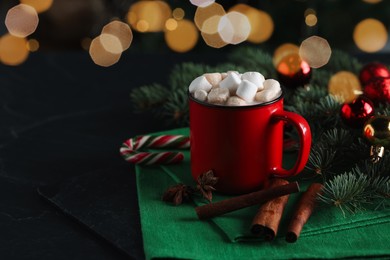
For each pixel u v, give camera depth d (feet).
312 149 2.21
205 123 2.05
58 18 4.75
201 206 1.96
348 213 1.96
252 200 1.94
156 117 2.76
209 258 1.76
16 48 4.81
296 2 4.18
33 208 2.09
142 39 4.42
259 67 2.89
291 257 1.77
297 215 1.88
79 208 2.06
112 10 4.70
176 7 4.35
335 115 2.34
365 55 3.34
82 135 2.60
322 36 4.28
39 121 2.73
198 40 4.39
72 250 1.88
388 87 2.33
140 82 3.14
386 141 2.03
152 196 2.10
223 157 2.07
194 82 2.10
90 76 3.22
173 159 2.27
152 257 1.75
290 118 2.01
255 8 4.38
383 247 1.82
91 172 2.29
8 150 2.48
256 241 1.85
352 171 2.22
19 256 1.84
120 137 2.59
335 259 1.77
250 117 2.01
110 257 1.85
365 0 4.05
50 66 3.33
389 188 2.00
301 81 2.59
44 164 2.38
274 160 2.09
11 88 3.06
